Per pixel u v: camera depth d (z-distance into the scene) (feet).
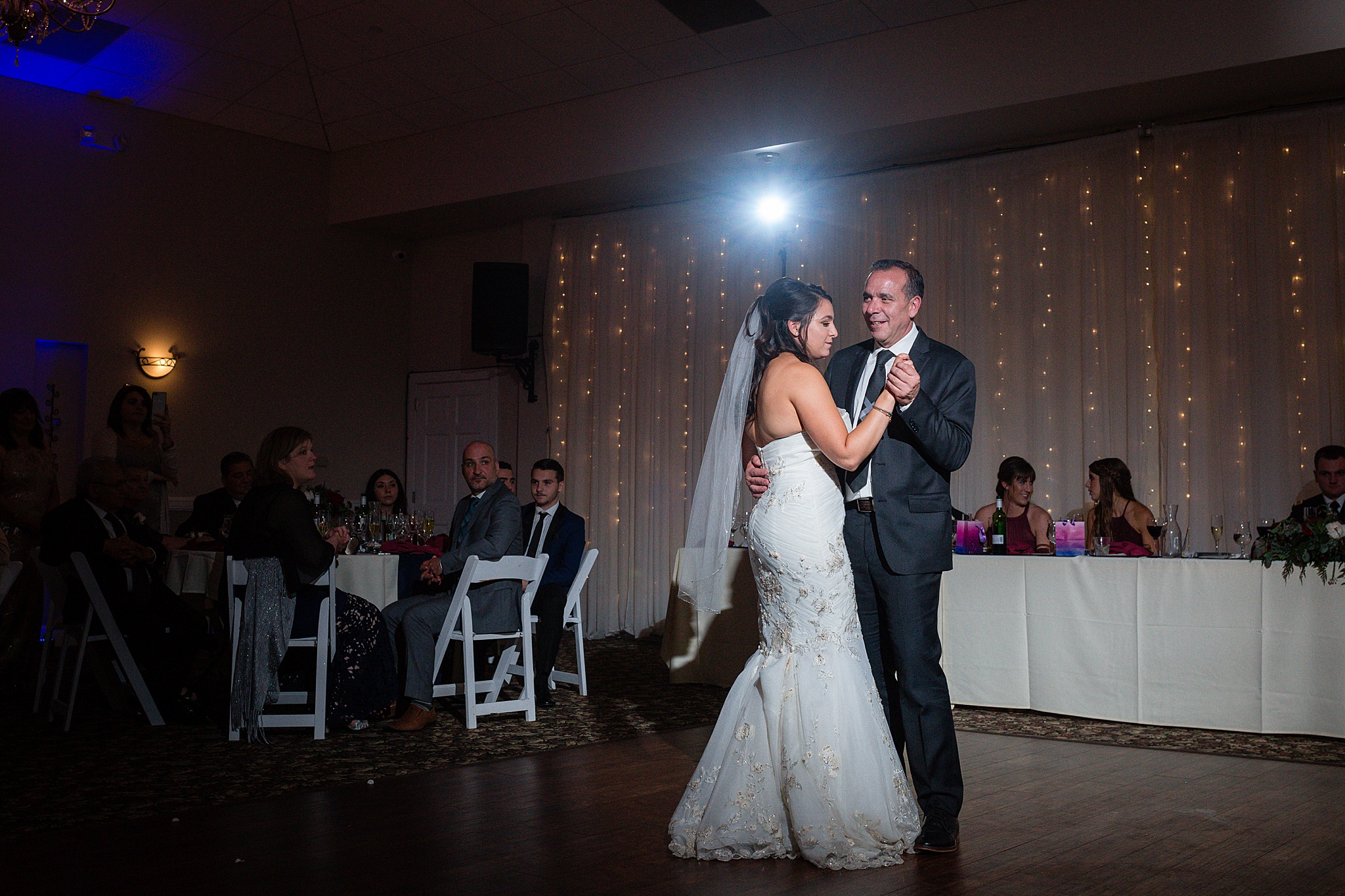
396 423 34.37
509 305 30.40
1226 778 11.87
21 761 12.94
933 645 9.27
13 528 19.63
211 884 8.20
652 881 8.26
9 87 26.45
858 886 8.07
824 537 9.18
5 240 26.25
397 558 17.29
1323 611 14.28
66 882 8.25
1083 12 21.49
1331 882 8.05
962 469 24.36
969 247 24.61
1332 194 20.92
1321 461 17.35
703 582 10.43
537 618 17.88
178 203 29.37
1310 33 19.33
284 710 15.96
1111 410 22.75
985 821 9.93
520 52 25.75
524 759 12.94
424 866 8.62
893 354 9.66
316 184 32.53
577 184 28.43
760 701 9.23
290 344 31.65
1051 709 16.15
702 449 28.37
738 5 22.85
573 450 30.48
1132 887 7.98
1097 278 23.06
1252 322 21.48
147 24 24.57
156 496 23.27
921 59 23.24
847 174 26.61
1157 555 16.52
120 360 28.09
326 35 25.20
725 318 28.25
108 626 15.35
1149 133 22.57
